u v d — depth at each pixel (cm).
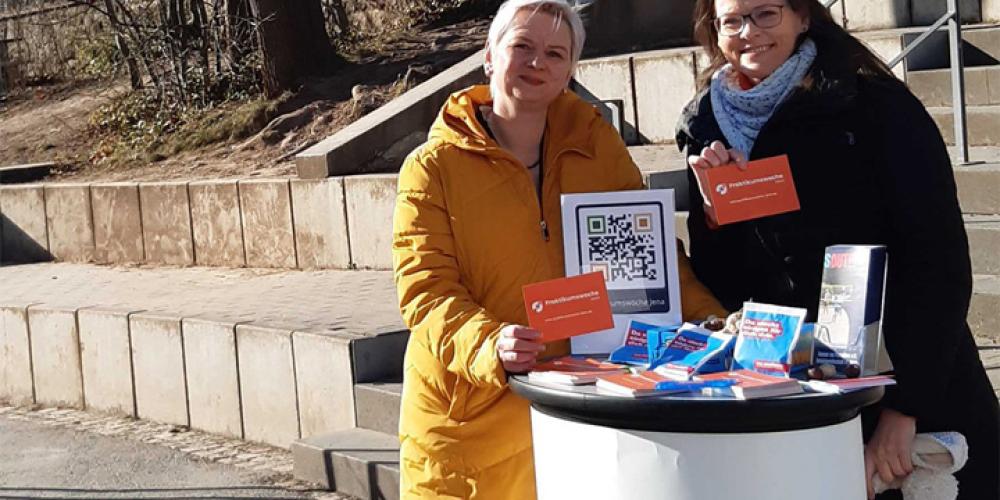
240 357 688
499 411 356
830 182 331
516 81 353
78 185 998
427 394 362
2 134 1260
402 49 1176
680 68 857
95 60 1390
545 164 363
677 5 970
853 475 288
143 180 1011
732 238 354
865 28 897
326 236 858
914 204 321
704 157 326
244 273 877
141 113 1191
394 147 888
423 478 364
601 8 947
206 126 1116
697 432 278
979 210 646
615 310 341
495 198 355
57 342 799
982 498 342
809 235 335
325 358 641
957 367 339
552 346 350
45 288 888
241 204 902
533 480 358
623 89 891
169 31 1192
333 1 1289
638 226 341
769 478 276
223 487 619
